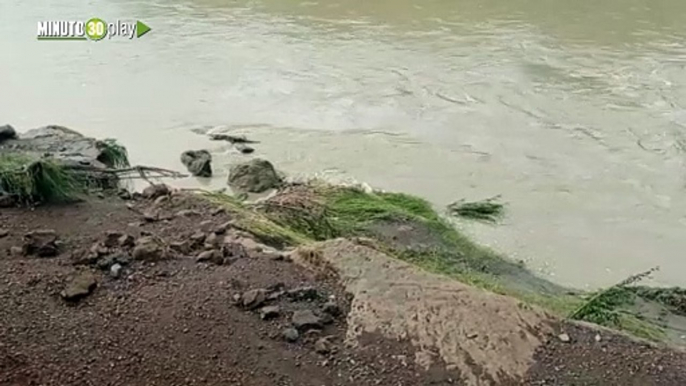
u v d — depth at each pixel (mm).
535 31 12805
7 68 11344
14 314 4383
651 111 9750
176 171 8211
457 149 8852
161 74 11141
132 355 4121
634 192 7891
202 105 10094
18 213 5867
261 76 11016
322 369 4109
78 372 3977
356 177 8195
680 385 4180
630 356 4402
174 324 4367
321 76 10977
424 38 12539
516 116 9688
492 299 4723
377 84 10680
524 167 8422
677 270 6562
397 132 9297
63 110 9969
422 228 6938
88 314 4438
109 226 5777
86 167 7082
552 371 4227
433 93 10375
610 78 10797
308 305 4629
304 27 13102
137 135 9234
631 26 12984
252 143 9016
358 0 14625
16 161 6664
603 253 6816
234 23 13305
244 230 5836
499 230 7160
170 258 5145
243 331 4344
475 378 4125
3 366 3971
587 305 5562
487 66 11273
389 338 4367
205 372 4031
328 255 5133
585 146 8898
